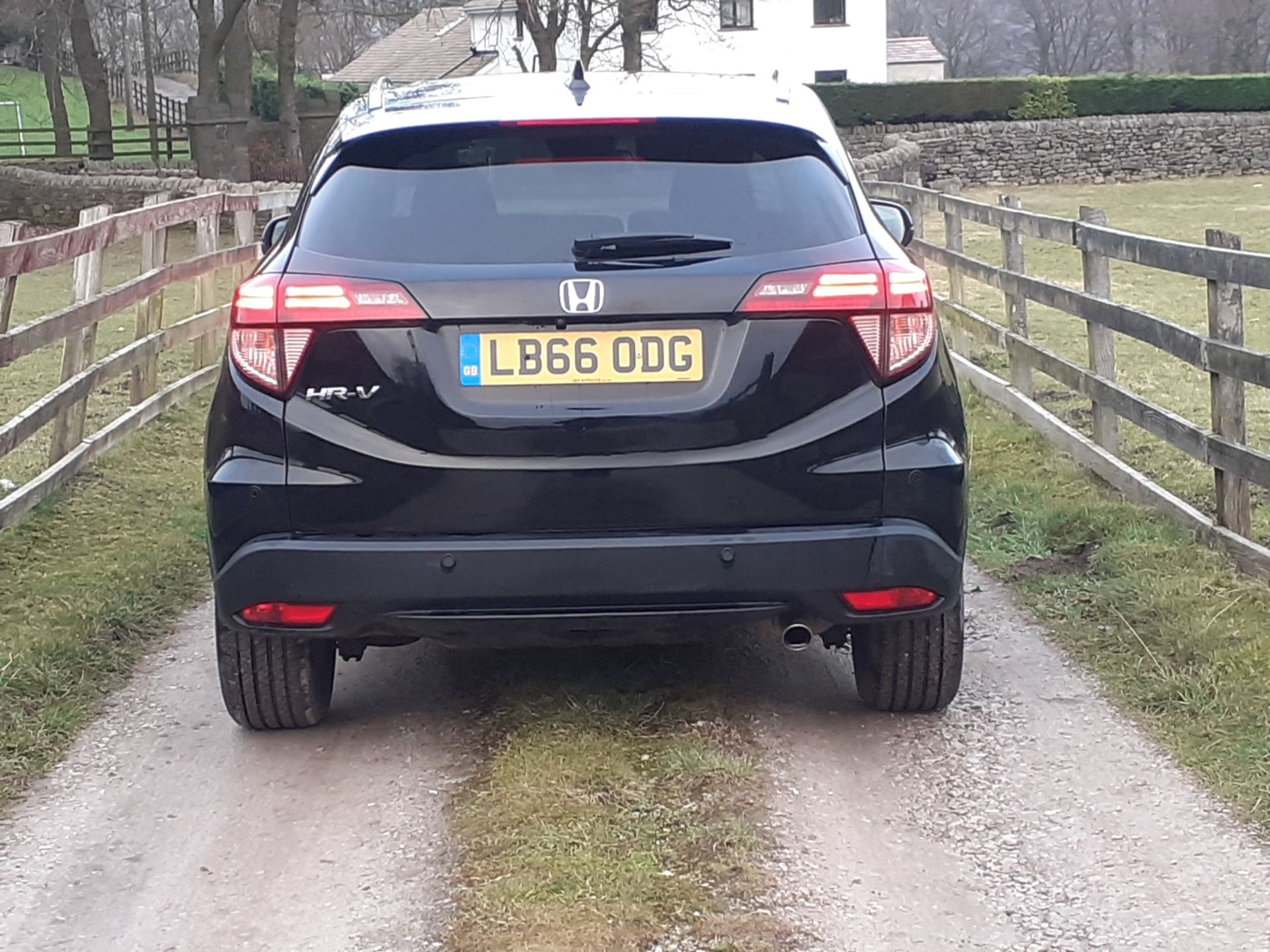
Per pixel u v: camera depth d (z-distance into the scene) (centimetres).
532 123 385
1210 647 458
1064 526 607
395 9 4084
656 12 3666
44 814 385
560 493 364
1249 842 350
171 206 923
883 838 357
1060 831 360
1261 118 3834
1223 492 554
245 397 372
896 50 6631
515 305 361
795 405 368
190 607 564
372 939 315
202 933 322
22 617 523
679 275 364
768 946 304
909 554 372
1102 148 3819
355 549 366
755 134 392
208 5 3431
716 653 492
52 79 4831
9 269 634
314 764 412
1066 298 730
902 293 373
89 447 747
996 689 454
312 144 3509
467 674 479
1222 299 544
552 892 325
